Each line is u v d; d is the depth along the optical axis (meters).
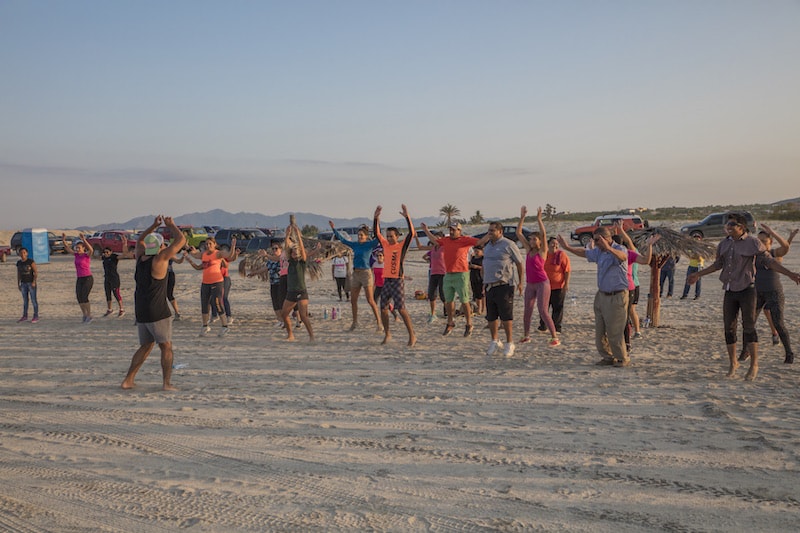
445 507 4.08
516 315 13.87
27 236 35.22
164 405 6.58
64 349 10.23
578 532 3.73
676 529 3.76
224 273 11.67
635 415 6.07
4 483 4.57
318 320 13.52
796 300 15.41
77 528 3.87
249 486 4.45
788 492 4.25
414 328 12.12
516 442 5.32
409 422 5.92
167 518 3.98
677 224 49.78
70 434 5.64
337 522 3.88
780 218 52.66
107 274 14.80
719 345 9.95
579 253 8.82
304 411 6.31
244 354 9.60
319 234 40.53
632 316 10.72
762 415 6.00
